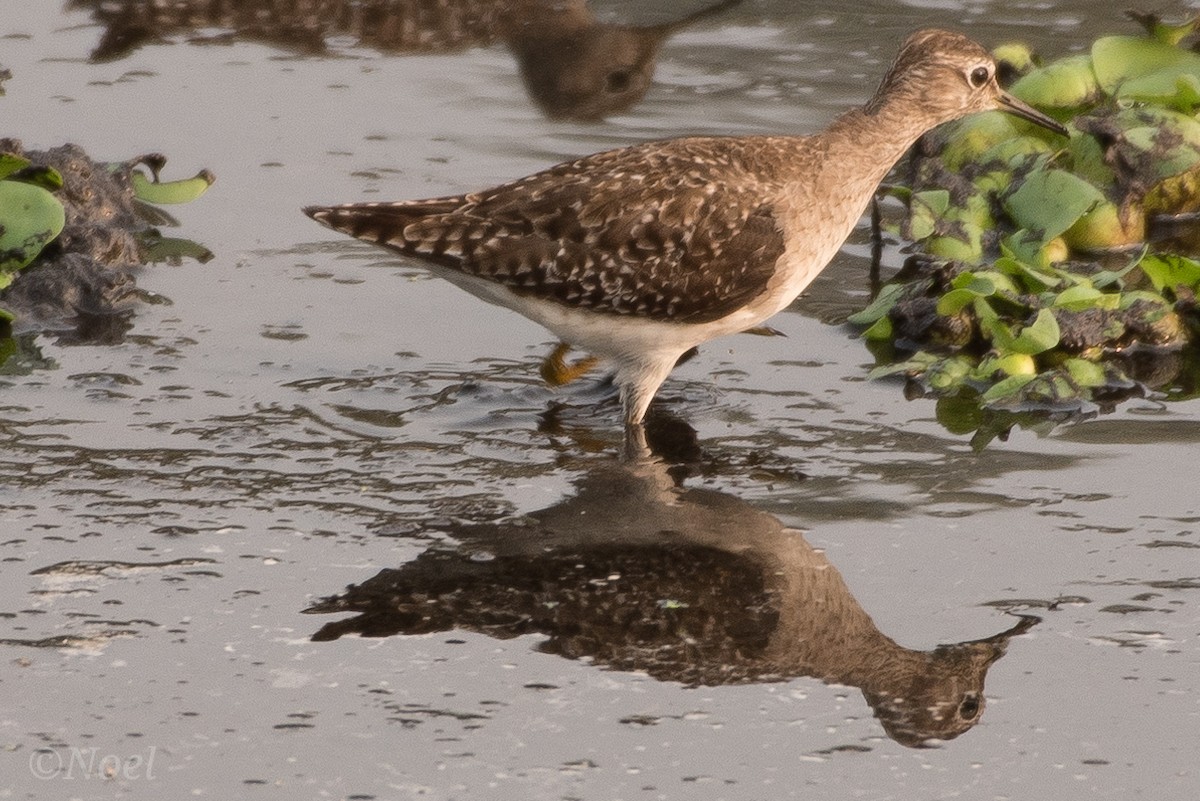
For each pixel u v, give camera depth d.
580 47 18.78
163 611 9.30
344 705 8.52
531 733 8.34
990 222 14.78
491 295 11.89
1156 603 9.59
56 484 10.62
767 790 7.96
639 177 11.69
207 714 8.43
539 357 12.89
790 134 15.89
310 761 8.09
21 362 12.35
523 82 17.78
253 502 10.52
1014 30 18.53
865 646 9.17
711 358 12.98
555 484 10.91
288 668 8.83
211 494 10.59
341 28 19.27
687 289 11.68
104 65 17.88
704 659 9.02
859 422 11.90
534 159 15.72
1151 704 8.67
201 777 7.96
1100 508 10.64
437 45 18.88
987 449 11.49
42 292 13.20
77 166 14.52
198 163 15.72
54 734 8.25
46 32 18.73
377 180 15.31
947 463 11.27
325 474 10.92
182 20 19.28
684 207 11.65
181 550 9.93
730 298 11.82
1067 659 9.08
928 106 12.88
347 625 9.23
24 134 15.93
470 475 11.00
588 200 11.58
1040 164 14.69
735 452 11.41
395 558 9.93
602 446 11.51
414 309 13.59
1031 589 9.73
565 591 9.63
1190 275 13.40
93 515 10.28
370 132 16.45
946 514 10.56
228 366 12.42
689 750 8.25
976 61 13.07
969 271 13.23
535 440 11.55
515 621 9.32
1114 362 13.02
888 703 8.67
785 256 11.95
